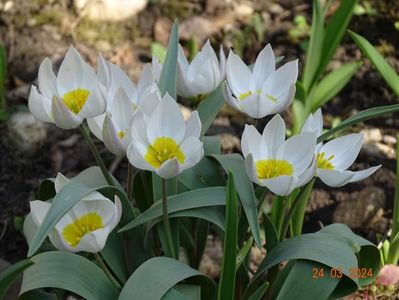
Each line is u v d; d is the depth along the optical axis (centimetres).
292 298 30
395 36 62
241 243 35
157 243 36
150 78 33
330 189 51
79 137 54
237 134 55
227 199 28
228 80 33
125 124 31
